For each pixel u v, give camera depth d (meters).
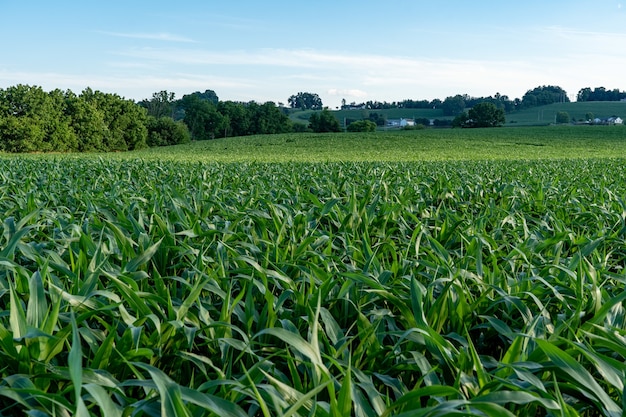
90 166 17.64
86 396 2.02
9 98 93.50
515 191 9.81
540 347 2.09
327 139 92.56
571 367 1.86
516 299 2.87
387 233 5.52
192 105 151.50
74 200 7.55
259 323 2.75
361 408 1.92
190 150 80.69
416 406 1.87
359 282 3.35
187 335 2.39
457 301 3.01
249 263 3.53
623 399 1.75
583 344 2.39
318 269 3.37
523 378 1.96
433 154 61.09
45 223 5.50
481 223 5.46
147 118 121.81
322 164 21.95
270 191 9.19
